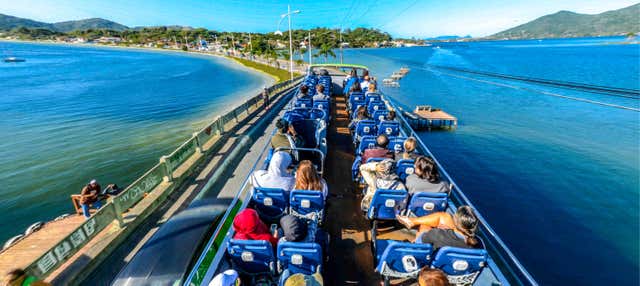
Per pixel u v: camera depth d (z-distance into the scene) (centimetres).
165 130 2498
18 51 16950
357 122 774
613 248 1216
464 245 305
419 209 396
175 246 472
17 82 5638
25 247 873
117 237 700
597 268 1107
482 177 1916
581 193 1688
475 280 307
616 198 1622
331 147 864
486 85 5728
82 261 627
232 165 1047
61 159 1905
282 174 425
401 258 306
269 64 8469
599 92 4850
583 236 1297
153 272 436
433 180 392
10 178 1667
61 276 591
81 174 1711
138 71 7644
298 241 310
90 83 5478
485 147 2497
